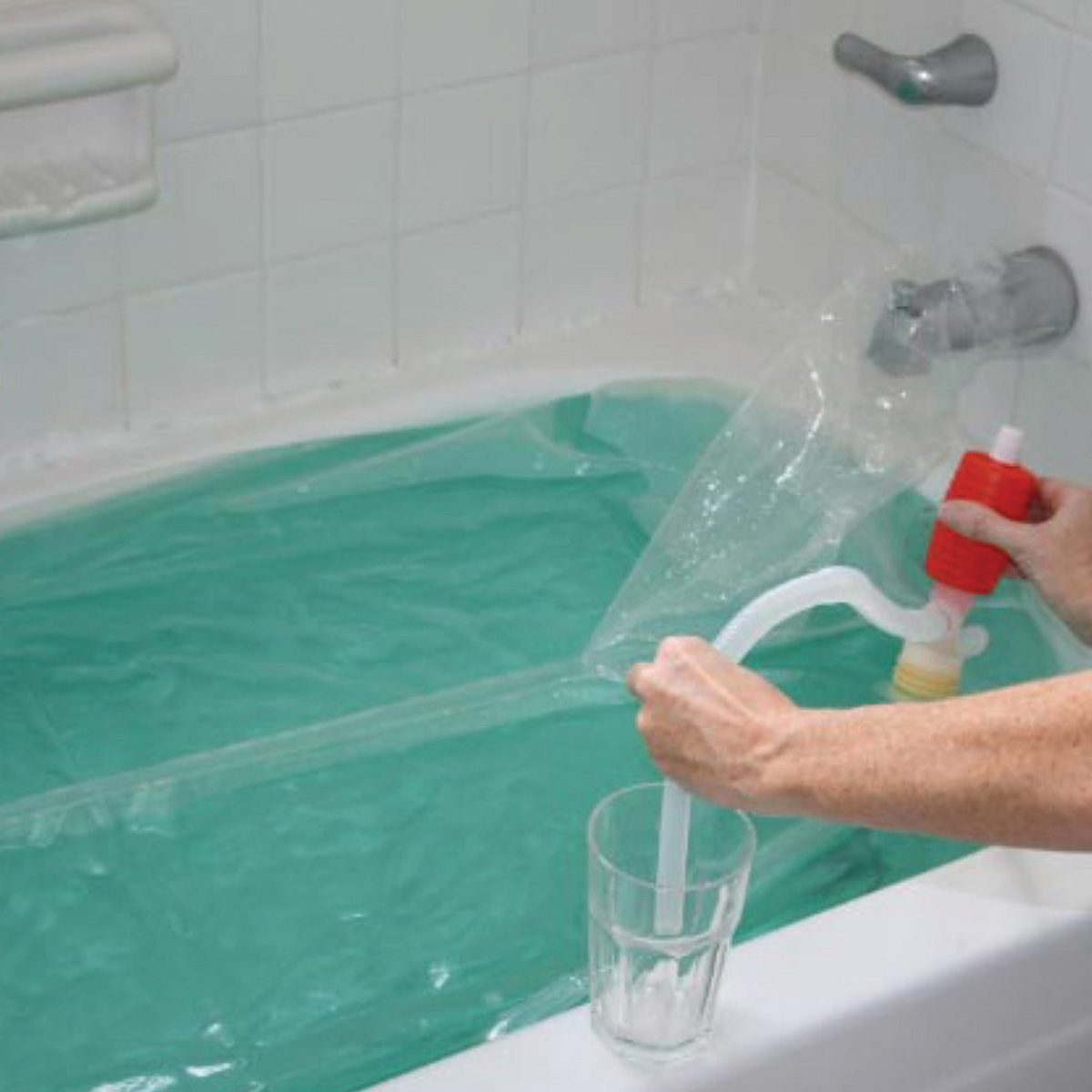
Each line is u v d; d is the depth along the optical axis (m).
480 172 2.11
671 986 1.24
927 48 1.99
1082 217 1.86
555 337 2.23
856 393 1.96
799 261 2.25
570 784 1.68
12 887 1.56
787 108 2.21
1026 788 1.07
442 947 1.51
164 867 1.58
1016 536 1.50
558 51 2.09
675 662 1.17
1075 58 1.82
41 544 1.93
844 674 1.81
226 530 1.97
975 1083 1.40
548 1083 1.25
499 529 2.00
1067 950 1.39
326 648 1.85
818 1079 1.32
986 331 1.88
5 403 1.96
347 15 1.95
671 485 2.06
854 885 1.55
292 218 2.02
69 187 1.81
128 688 1.79
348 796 1.66
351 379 2.13
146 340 2.00
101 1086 1.38
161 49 1.77
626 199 2.22
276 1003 1.45
